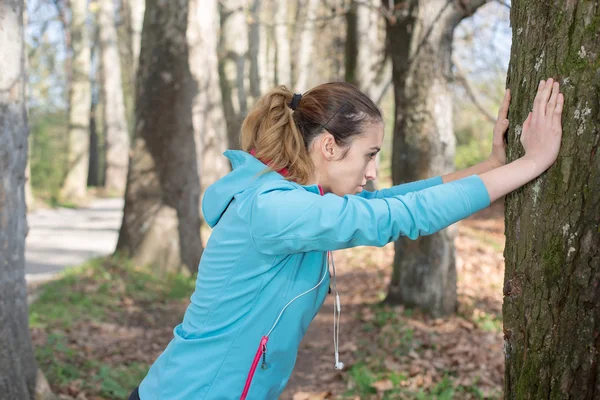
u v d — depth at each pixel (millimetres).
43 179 25625
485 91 12172
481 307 8789
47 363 5129
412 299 8047
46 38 20984
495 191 1801
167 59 9711
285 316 1813
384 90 11398
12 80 3758
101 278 8742
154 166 9797
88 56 23281
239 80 17453
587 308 1857
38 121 26094
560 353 1910
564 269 1884
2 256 3744
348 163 1890
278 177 1838
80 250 11664
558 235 1892
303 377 5824
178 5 9633
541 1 1945
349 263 12305
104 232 14867
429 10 7664
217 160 14992
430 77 7766
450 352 6273
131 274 9211
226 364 1810
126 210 9898
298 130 1888
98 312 7219
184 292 8953
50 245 12258
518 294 2029
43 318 6484
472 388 5164
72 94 23094
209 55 14727
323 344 6887
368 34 11523
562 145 1870
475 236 15945
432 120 7797
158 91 9750
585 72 1827
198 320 1875
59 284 8109
